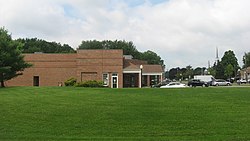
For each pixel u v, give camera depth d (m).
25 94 27.52
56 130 15.84
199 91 28.45
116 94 26.95
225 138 13.65
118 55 63.22
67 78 64.06
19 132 15.41
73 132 15.48
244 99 23.03
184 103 21.70
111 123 17.02
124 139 13.84
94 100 23.41
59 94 27.27
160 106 20.78
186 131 15.27
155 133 15.05
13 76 39.19
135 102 22.30
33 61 64.50
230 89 30.53
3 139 13.89
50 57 64.44
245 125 16.00
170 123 16.75
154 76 81.19
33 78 64.50
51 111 19.72
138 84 66.88
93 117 18.22
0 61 37.72
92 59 63.59
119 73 63.28
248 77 117.81
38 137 14.34
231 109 19.61
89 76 63.69
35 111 19.73
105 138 14.11
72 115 18.72
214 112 18.91
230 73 125.00
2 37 38.44
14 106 21.22
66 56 64.31
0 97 25.44
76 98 24.53
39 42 131.12
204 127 15.85
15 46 39.06
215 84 71.31
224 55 134.12
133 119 17.69
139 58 138.38
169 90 29.91
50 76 64.44
